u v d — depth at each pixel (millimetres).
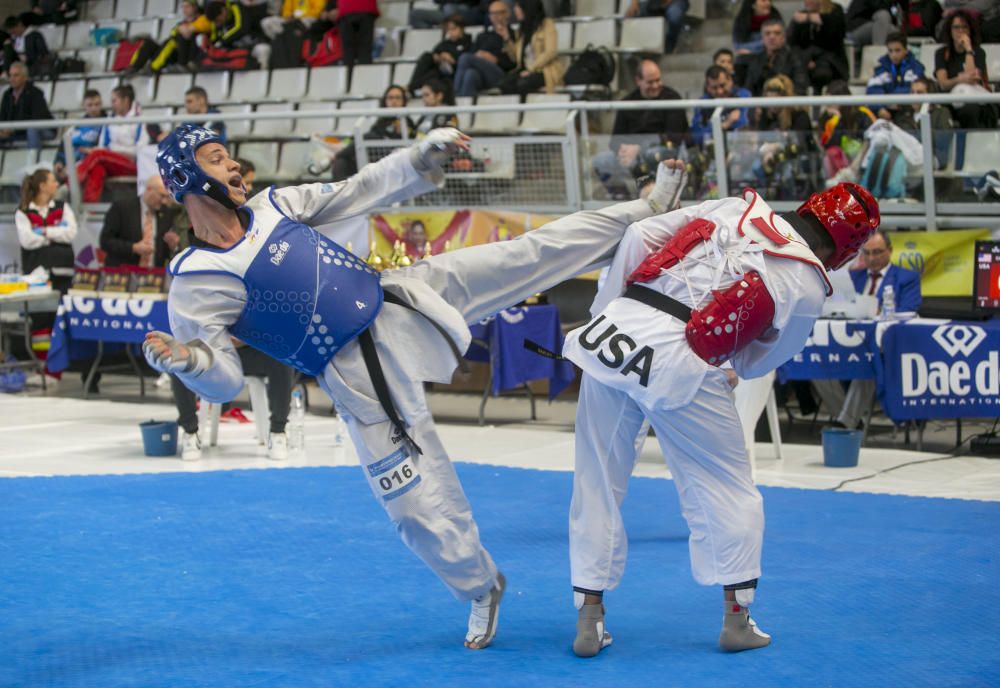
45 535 6602
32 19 20328
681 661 4492
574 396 12641
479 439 9875
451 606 5270
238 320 4270
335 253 4316
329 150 12844
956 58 12109
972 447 9195
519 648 4680
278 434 8984
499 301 4523
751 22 13797
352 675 4371
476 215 12000
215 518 6992
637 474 8273
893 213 10656
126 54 18688
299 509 7223
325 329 4234
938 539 6352
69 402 12047
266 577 5750
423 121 12508
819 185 10891
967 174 10352
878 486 7879
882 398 8953
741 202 4547
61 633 4914
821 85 12805
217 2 17375
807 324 4438
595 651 4566
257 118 12805
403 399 4332
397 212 12219
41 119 16516
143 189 13484
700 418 4422
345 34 16141
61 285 13094
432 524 4375
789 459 8898
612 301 4586
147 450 9172
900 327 8859
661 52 15180
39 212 13023
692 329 4324
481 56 14375
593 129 11695
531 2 14445
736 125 11133
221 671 4430
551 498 7465
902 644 4656
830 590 5414
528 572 5801
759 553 4520
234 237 4246
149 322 11305
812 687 4184
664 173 4645
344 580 5688
